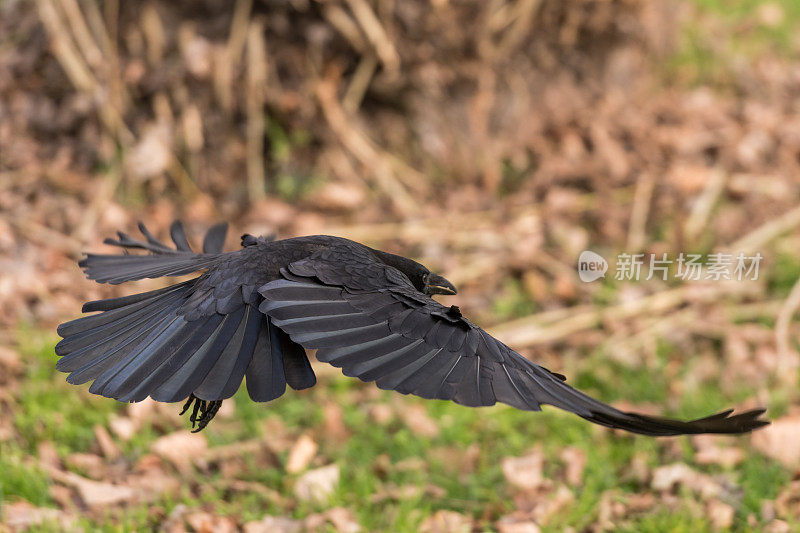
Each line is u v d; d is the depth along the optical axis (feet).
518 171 44.78
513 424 30.76
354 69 42.88
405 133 43.91
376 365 13.30
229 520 25.21
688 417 30.78
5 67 42.52
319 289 14.62
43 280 35.01
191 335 14.88
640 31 50.06
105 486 25.48
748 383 33.24
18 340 31.32
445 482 27.91
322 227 40.09
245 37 41.55
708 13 58.65
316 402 31.12
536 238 40.16
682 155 45.39
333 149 42.70
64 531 23.54
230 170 41.68
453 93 44.14
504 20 44.32
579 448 29.17
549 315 36.58
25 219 38.32
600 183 43.55
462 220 41.70
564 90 47.32
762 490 26.89
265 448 28.68
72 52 41.52
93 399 29.22
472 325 14.20
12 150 41.04
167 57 41.50
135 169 40.65
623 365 34.12
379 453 29.30
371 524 25.77
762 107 50.29
